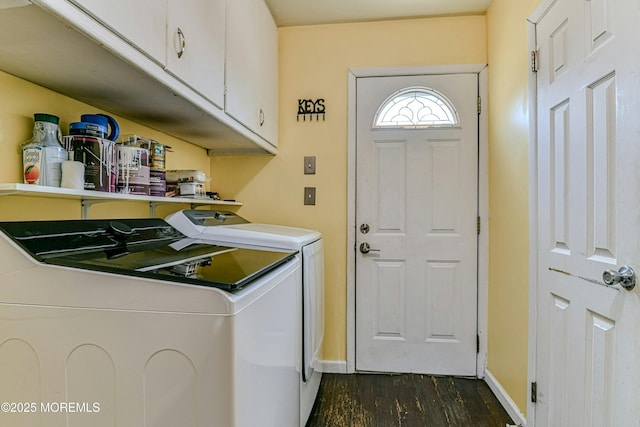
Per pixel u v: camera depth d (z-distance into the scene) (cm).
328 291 240
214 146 221
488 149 227
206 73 139
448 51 232
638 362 101
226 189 246
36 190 90
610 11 113
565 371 138
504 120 200
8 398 87
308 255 167
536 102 162
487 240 226
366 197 238
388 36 237
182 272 91
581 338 128
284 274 124
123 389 83
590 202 123
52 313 85
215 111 148
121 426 83
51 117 108
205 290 81
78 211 128
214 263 109
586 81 125
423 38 234
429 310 234
